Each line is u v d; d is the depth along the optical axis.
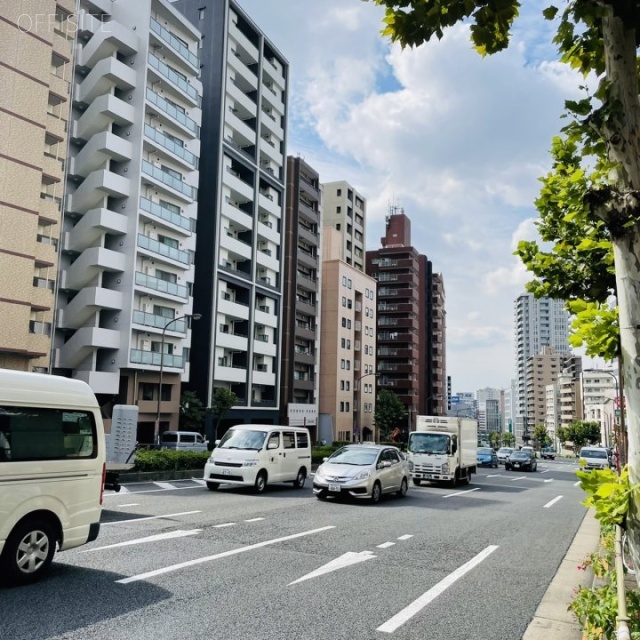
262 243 54.69
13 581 5.97
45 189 33.41
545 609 5.99
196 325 45.84
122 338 36.66
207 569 6.98
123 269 36.91
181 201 42.81
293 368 58.59
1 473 5.86
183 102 43.72
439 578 7.19
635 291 2.47
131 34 38.69
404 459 18.27
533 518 13.65
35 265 32.22
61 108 34.12
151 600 5.64
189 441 35.66
